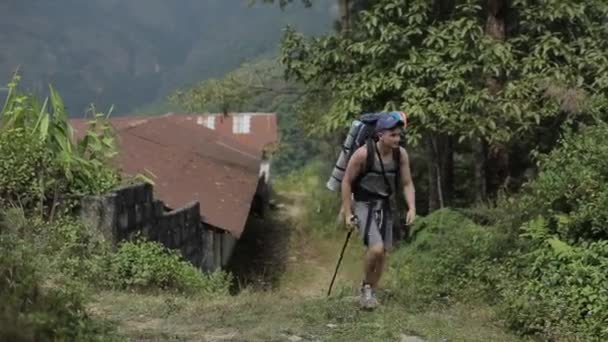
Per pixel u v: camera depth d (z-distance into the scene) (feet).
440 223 34.42
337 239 59.00
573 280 21.70
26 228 24.97
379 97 42.52
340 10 55.11
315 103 55.57
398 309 22.81
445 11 44.16
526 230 26.55
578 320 20.70
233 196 49.11
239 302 23.30
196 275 29.35
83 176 29.99
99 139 33.35
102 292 24.53
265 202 71.10
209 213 43.27
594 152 26.18
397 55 42.29
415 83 40.37
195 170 51.83
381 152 21.08
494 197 43.80
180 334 19.62
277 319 21.13
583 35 42.68
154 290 27.14
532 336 20.63
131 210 30.78
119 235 29.35
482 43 39.58
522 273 24.53
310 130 51.80
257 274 49.14
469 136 38.99
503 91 39.58
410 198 21.44
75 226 27.35
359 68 44.73
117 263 27.04
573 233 24.81
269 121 85.56
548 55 41.19
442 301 25.25
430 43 40.57
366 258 21.63
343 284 32.89
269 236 60.80
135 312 21.83
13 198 28.09
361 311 22.00
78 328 15.39
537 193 27.12
